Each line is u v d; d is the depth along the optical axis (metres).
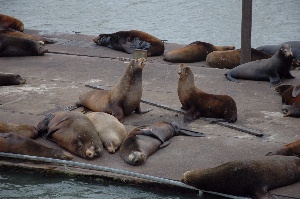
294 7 60.16
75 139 21.33
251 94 28.64
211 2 64.12
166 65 34.09
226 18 55.09
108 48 38.28
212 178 18.45
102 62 34.47
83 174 20.39
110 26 51.56
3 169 21.16
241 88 29.64
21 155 21.02
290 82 30.55
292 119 25.09
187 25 52.00
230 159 20.95
